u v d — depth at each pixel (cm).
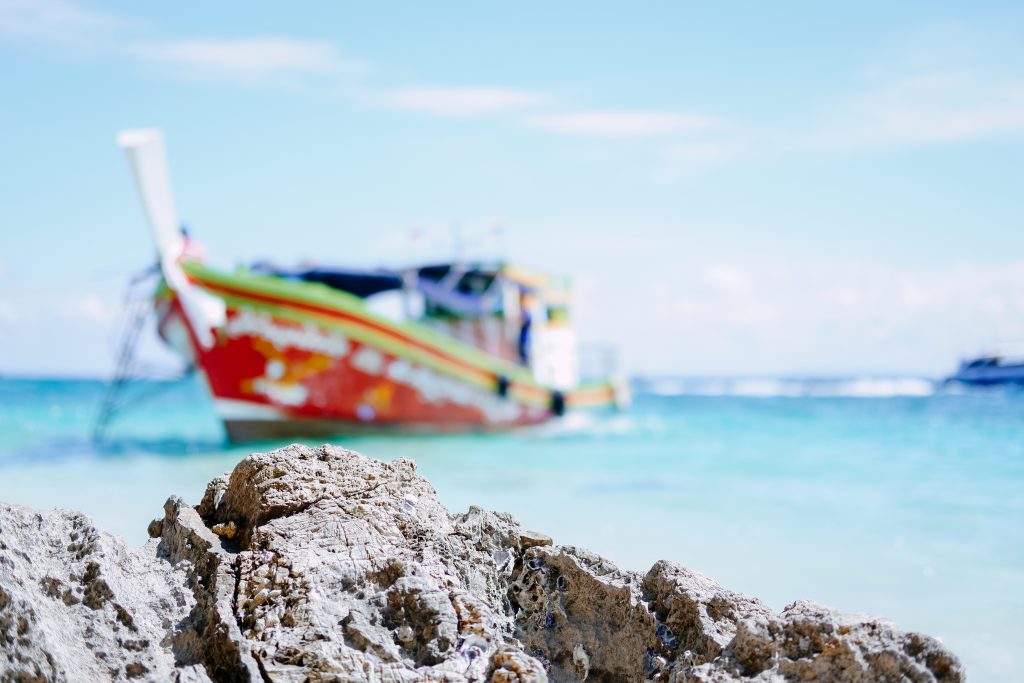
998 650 967
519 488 2198
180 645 531
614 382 4503
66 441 3422
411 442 3322
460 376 3441
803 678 508
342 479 626
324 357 3064
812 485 2233
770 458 2859
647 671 586
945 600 1173
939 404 7150
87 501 1919
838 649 505
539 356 3962
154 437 3638
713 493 2100
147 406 6044
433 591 552
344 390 3122
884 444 3228
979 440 3247
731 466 2675
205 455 2988
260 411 3034
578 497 2048
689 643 580
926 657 500
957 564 1376
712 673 533
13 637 487
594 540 1552
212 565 569
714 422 4850
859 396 11819
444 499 2027
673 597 598
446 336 3606
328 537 576
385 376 3200
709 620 577
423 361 3306
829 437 3597
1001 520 1728
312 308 3016
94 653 510
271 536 579
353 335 3105
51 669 485
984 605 1145
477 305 3594
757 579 1288
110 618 525
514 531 668
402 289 3562
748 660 536
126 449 3136
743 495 2064
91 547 543
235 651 513
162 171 2786
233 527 606
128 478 2375
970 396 8081
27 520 541
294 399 3048
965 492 2059
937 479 2269
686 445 3434
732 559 1409
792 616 541
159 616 541
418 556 587
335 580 556
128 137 2708
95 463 2730
